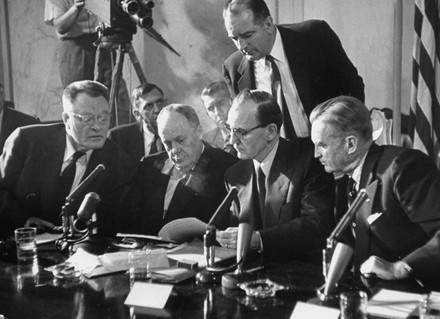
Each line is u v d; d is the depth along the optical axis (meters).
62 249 2.84
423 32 2.79
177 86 3.37
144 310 2.02
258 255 2.66
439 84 2.82
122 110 3.50
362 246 2.41
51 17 3.65
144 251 2.49
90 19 3.54
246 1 3.09
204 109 3.30
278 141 2.99
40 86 3.73
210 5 3.25
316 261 2.58
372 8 2.88
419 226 2.33
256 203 3.04
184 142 3.29
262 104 2.88
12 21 3.78
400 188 2.30
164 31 3.38
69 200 2.89
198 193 3.32
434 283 2.15
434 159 2.83
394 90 2.87
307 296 2.09
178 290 2.21
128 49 3.47
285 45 3.06
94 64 3.57
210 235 2.32
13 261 2.67
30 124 3.76
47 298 2.15
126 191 3.48
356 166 2.46
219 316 1.94
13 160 3.67
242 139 2.91
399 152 2.37
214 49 3.26
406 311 1.87
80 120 3.46
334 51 2.98
